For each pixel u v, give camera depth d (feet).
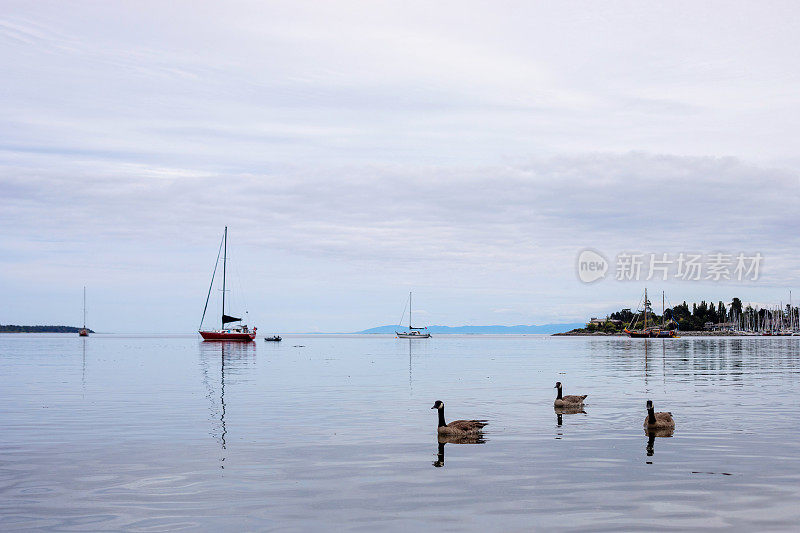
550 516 56.90
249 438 94.53
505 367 272.92
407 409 127.13
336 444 89.61
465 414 119.44
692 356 374.22
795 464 75.61
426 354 440.45
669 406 128.88
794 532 52.54
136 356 391.45
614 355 400.26
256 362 317.63
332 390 167.12
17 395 155.84
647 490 64.85
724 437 93.30
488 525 54.75
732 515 56.85
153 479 70.38
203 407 131.23
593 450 84.33
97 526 55.42
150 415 119.14
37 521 56.80
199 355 407.23
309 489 66.08
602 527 54.03
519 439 92.68
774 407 126.62
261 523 55.77
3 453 84.28
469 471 73.15
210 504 61.26
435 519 56.39
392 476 71.10
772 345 615.98
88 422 110.32
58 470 74.64
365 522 55.77
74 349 538.06
